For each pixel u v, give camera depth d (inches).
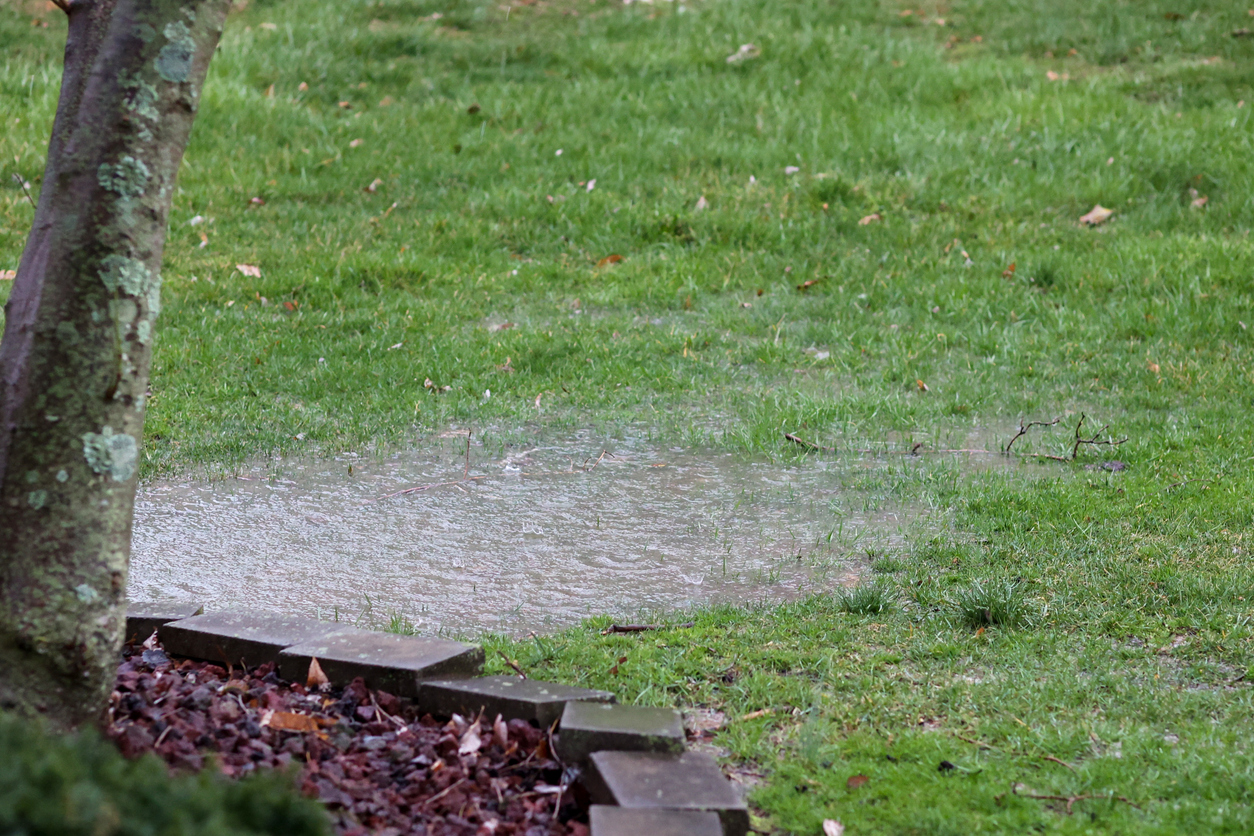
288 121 501.7
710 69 568.7
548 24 637.3
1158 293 352.5
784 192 443.5
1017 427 266.1
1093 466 236.5
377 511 215.9
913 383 297.0
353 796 110.5
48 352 107.6
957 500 216.7
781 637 159.3
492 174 467.8
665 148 486.9
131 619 155.7
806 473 237.6
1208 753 125.3
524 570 188.2
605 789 113.7
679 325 346.0
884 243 405.4
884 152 475.5
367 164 470.6
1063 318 338.0
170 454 244.1
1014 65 557.6
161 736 116.8
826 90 539.5
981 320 345.4
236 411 272.1
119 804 69.7
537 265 394.6
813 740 127.3
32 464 107.3
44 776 69.8
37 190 423.8
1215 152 451.8
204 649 149.0
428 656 139.9
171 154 112.7
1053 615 164.9
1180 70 542.3
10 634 106.5
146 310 112.7
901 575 183.5
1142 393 282.5
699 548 197.9
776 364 314.0
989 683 144.0
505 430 266.4
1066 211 429.7
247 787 76.8
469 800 113.7
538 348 318.0
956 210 430.9
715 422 272.1
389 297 364.5
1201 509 204.1
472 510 217.0
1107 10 627.8
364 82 552.4
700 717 137.6
